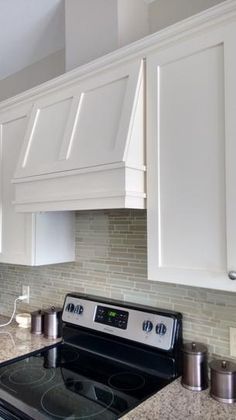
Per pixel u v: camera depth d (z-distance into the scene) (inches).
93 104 52.1
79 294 69.2
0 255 71.8
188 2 58.6
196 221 41.8
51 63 83.8
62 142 53.7
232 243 38.2
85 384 51.3
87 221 70.4
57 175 52.6
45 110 60.8
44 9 67.4
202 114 41.6
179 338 53.5
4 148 71.2
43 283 79.6
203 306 53.1
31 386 50.7
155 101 46.0
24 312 83.8
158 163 45.5
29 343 66.3
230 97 38.8
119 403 45.6
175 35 44.0
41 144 58.2
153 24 63.0
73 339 65.4
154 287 59.1
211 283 40.0
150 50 46.8
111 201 46.1
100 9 61.6
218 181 40.0
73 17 66.1
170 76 44.8
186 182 42.9
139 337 55.4
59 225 70.2
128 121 45.5
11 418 44.1
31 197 58.1
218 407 43.3
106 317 60.9
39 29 73.7
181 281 42.8
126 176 44.6
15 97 67.9
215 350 51.7
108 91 50.8
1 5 65.6
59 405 45.4
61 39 77.3
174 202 43.9
